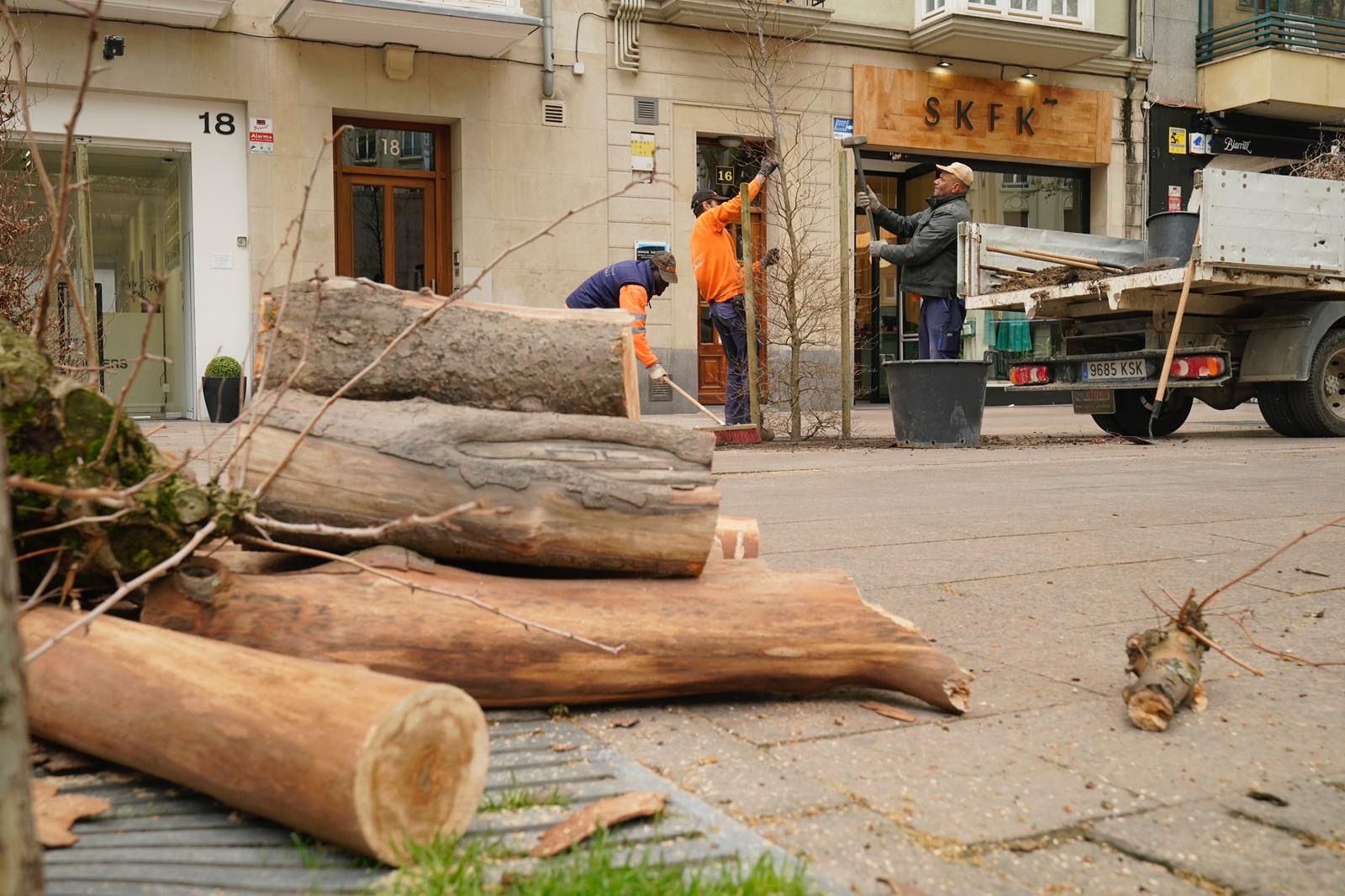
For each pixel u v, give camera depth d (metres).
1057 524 6.16
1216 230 10.39
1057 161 20.34
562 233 16.97
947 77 19.17
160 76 14.70
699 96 17.61
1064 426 14.35
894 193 20.14
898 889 1.93
